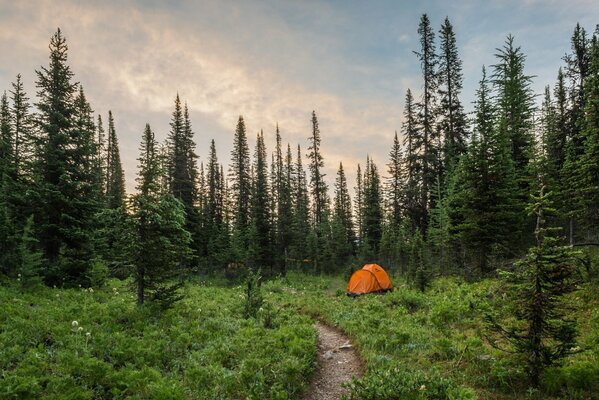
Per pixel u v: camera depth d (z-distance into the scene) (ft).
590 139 48.37
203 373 26.48
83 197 59.93
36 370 22.81
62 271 55.06
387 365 29.58
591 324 31.12
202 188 181.98
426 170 98.84
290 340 35.91
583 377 21.99
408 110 110.63
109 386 23.22
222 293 69.41
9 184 56.18
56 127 58.44
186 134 125.49
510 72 86.53
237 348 32.65
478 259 62.18
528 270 23.22
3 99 103.86
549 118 86.89
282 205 132.87
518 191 67.26
